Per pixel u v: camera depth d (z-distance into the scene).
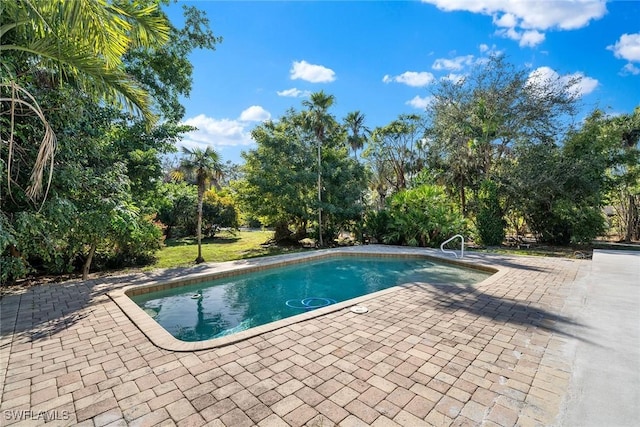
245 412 2.21
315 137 15.12
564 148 13.56
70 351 3.26
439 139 16.64
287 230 16.02
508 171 13.91
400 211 13.04
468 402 2.29
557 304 4.62
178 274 7.27
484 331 3.66
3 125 4.56
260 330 3.73
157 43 4.45
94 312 4.55
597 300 4.68
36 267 7.57
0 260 4.98
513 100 14.64
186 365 2.93
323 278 8.49
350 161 15.70
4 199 4.84
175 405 2.31
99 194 6.34
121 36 3.92
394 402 2.31
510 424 2.02
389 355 3.07
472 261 8.72
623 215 16.20
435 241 12.17
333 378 2.66
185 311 5.91
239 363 2.95
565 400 2.24
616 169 13.80
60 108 5.33
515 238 14.92
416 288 5.67
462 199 15.65
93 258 8.75
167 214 17.44
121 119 8.42
